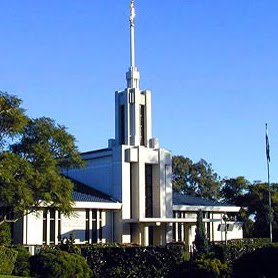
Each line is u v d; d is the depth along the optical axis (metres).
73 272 34.44
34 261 34.19
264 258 32.22
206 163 103.06
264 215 75.94
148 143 61.19
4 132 43.16
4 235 46.88
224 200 87.81
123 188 57.97
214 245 44.69
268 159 58.72
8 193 40.25
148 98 61.91
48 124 45.44
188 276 31.89
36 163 43.66
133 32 62.94
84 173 62.12
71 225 54.16
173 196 67.56
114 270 40.53
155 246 41.97
